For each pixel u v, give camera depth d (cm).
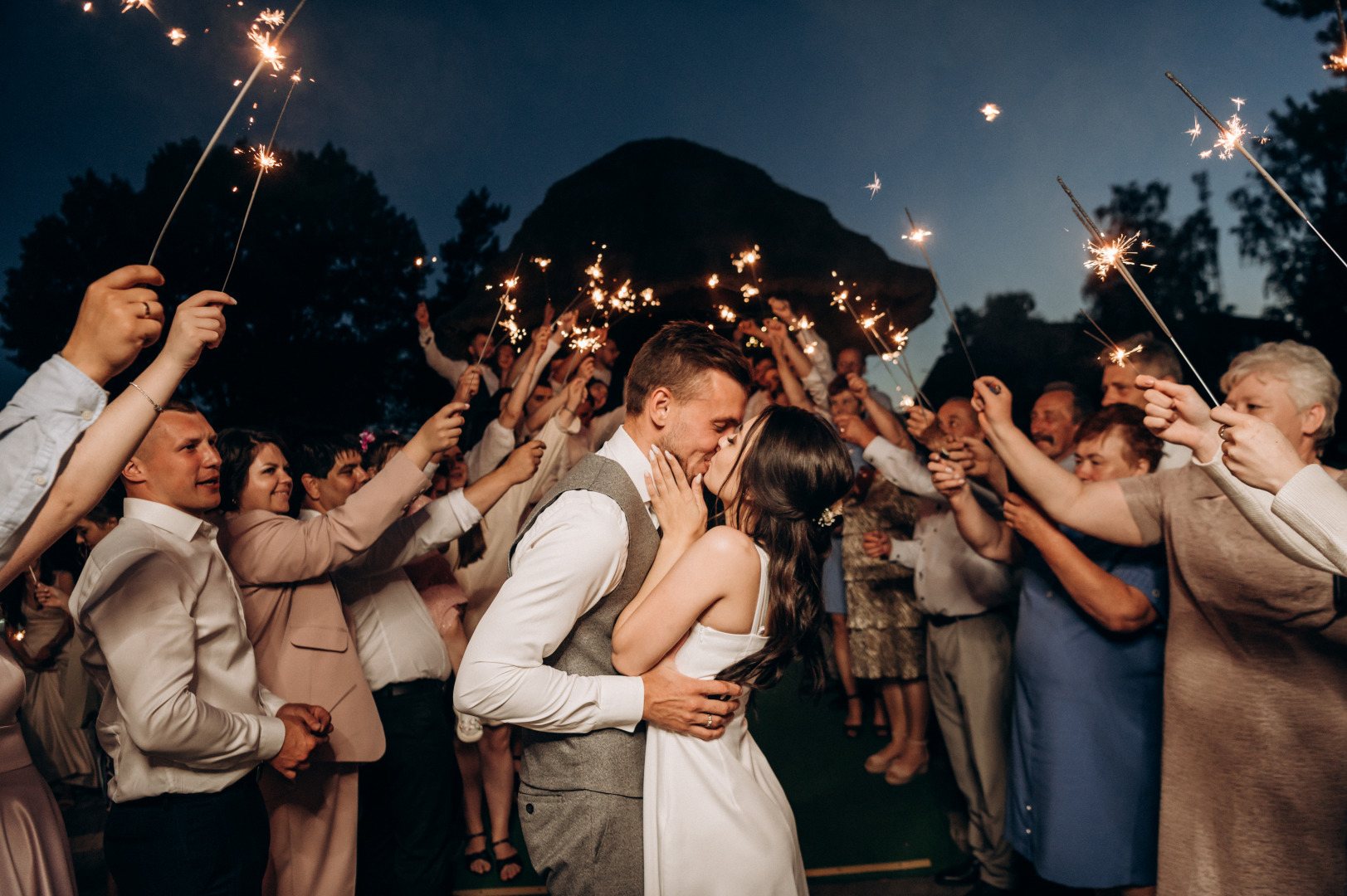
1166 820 170
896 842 315
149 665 151
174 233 1045
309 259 1079
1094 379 757
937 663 298
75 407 104
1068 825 198
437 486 327
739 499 158
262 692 190
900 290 651
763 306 667
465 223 1038
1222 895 159
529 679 136
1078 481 188
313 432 260
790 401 410
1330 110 749
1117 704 198
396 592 253
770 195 698
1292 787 153
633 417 162
